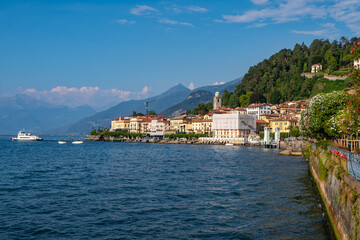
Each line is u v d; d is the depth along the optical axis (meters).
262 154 150.75
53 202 51.69
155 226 40.47
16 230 38.91
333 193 36.53
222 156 138.88
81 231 38.72
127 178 74.88
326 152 50.12
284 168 92.94
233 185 65.38
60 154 156.50
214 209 47.62
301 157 132.38
